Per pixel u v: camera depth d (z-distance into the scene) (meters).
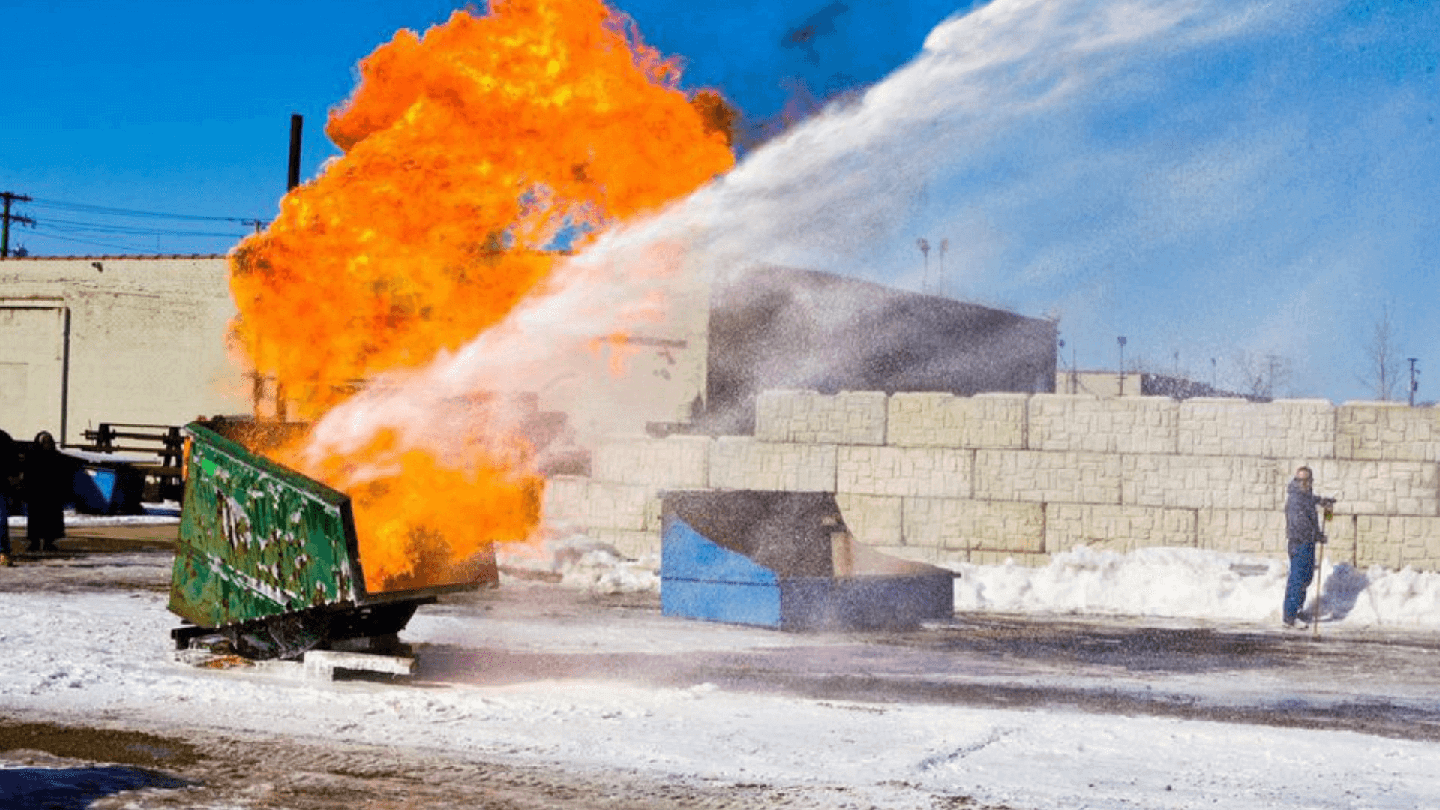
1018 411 19.48
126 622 13.07
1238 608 16.80
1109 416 19.08
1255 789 7.28
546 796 6.90
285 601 10.20
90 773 7.11
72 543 22.89
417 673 10.57
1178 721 9.32
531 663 11.45
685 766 7.57
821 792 7.04
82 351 49.31
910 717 9.09
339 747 7.93
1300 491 15.97
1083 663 12.41
